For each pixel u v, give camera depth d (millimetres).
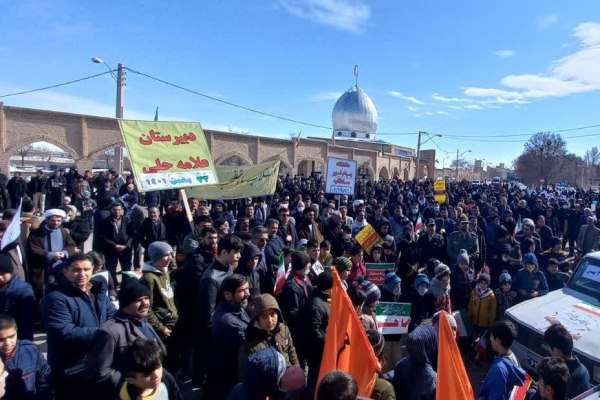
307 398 2814
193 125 7578
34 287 6344
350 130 60656
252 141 33375
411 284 7047
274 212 10758
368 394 2809
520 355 5410
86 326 3521
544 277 7324
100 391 3014
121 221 8188
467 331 6715
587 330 5043
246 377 3004
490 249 9961
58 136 24656
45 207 16594
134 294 3240
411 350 3543
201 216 7352
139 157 6859
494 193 25609
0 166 22797
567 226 14891
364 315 4465
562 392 3152
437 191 18688
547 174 66750
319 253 6707
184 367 5477
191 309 5352
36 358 3113
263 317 3469
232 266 4832
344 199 15531
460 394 2721
